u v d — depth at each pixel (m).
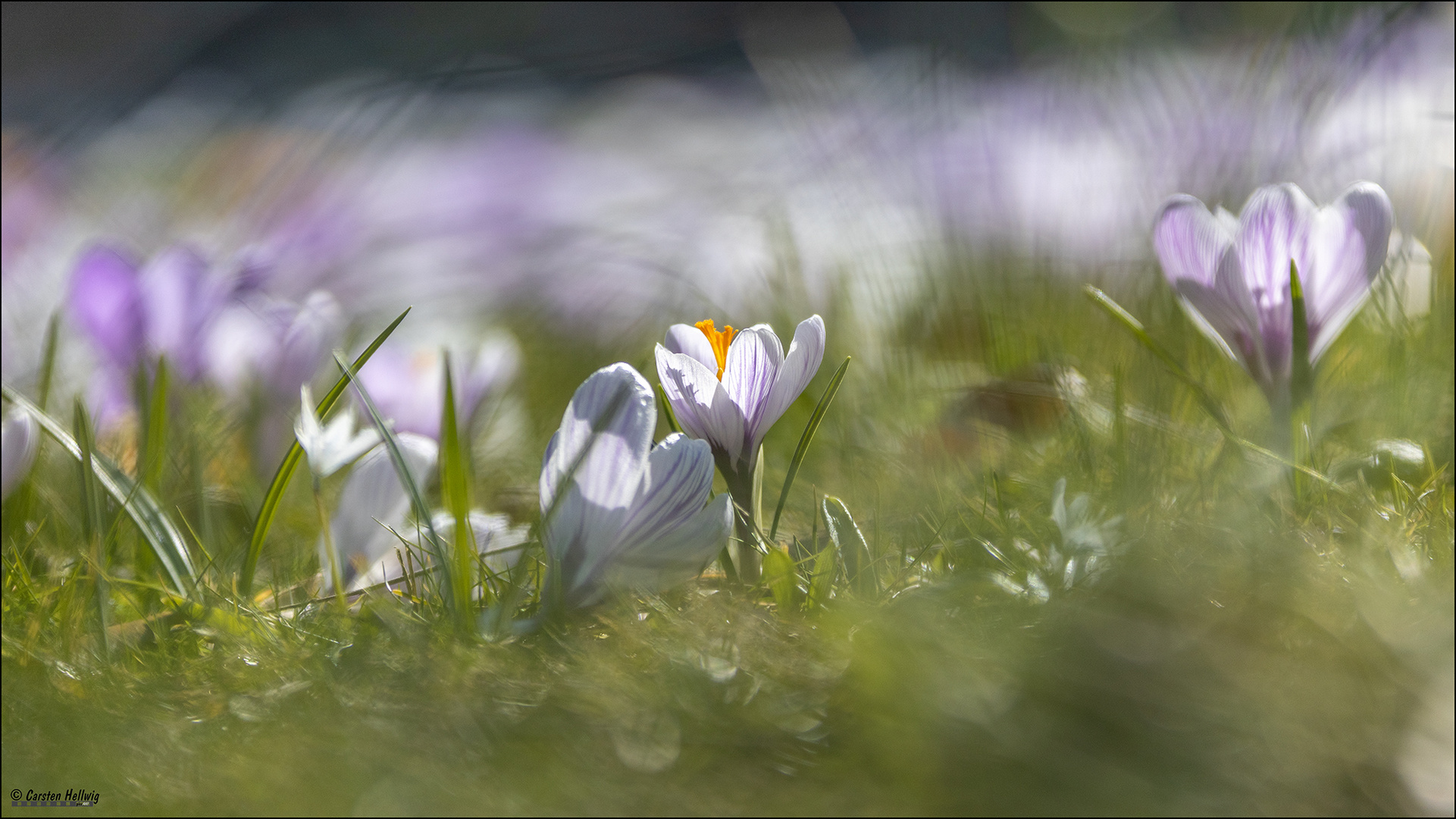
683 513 1.09
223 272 1.27
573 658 1.08
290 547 1.20
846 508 1.13
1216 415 1.15
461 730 1.06
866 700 1.05
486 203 2.88
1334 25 1.75
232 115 3.58
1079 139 1.93
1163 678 1.05
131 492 1.13
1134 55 2.12
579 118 3.69
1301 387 1.14
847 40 2.52
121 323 1.25
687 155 3.21
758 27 2.49
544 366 1.67
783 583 1.10
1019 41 2.48
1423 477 1.14
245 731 1.07
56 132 3.18
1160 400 1.25
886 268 1.70
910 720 1.05
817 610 1.10
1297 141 1.61
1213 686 1.05
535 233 2.53
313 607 1.12
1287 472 1.14
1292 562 1.08
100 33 5.08
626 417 1.09
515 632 1.09
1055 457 1.20
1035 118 2.09
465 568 1.09
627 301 2.02
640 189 2.90
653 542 1.09
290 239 2.47
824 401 1.12
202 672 1.09
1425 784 1.03
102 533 1.14
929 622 1.07
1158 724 1.04
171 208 2.65
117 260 1.25
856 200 1.98
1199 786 1.03
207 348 1.27
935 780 1.04
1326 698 1.05
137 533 1.17
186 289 1.26
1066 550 1.11
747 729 1.05
